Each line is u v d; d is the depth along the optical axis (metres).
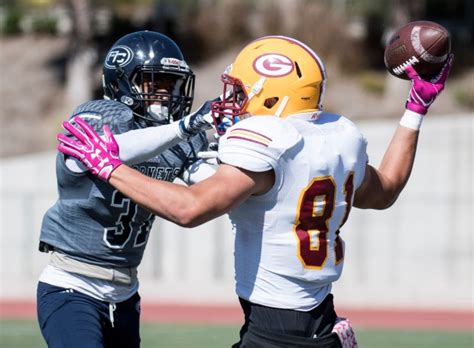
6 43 87.94
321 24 79.06
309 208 11.44
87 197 13.02
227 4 82.12
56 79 81.12
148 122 13.85
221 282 47.53
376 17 79.50
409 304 43.50
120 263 13.56
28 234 49.47
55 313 13.16
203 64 78.31
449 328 36.62
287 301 11.66
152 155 12.05
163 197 10.94
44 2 90.06
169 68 13.61
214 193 10.92
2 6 94.00
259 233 11.59
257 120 11.19
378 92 73.19
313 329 11.88
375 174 12.81
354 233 47.31
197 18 81.81
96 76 79.38
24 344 31.70
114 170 11.26
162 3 82.31
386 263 47.16
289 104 11.65
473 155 47.34
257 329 11.70
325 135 11.65
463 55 77.81
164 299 44.59
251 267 11.72
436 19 83.62
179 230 48.19
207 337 33.50
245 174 11.02
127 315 14.00
